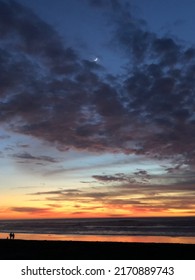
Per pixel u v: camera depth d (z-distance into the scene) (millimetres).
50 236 54875
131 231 68438
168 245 29672
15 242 33250
